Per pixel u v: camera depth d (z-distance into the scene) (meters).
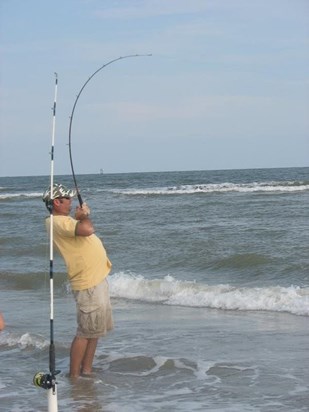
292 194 32.97
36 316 9.31
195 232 17.61
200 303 9.79
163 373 6.34
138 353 7.00
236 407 5.28
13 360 7.07
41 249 16.80
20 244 17.86
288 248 13.89
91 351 6.41
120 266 13.56
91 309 6.25
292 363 6.40
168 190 43.12
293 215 21.08
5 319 9.13
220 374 6.20
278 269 12.09
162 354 6.94
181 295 10.17
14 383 6.24
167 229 18.67
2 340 7.83
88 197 38.41
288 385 5.76
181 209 25.84
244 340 7.40
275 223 18.95
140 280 11.00
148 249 15.15
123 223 21.22
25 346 7.58
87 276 6.23
